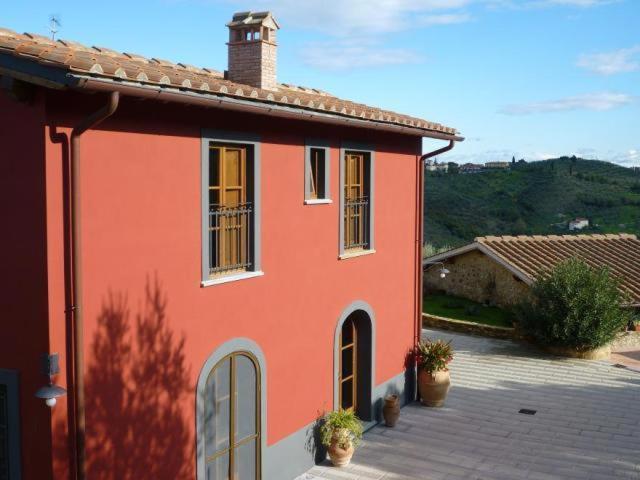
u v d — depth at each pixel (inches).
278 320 411.8
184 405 343.6
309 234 438.0
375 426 525.7
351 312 490.0
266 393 403.5
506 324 871.7
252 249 388.2
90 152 287.9
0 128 278.7
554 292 762.2
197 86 299.7
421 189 588.4
